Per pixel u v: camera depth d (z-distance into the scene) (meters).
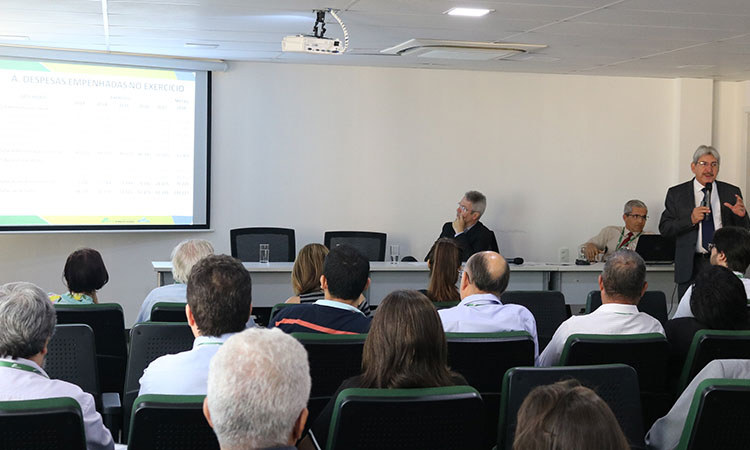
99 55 6.87
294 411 1.24
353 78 7.59
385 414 1.79
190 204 7.27
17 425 1.66
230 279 2.13
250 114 7.39
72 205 6.91
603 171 8.20
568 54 6.51
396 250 6.76
